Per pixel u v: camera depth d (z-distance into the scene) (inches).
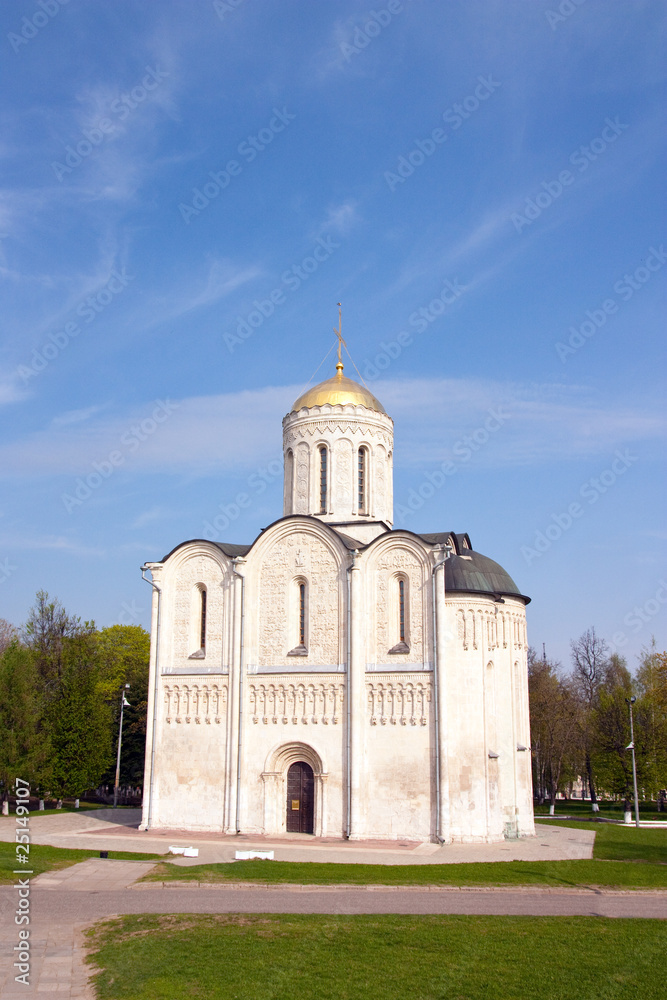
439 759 1710.1
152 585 2022.6
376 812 1729.8
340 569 1875.0
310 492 2100.1
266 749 1840.6
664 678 3019.2
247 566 1953.7
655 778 2704.2
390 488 2204.7
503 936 912.9
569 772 3253.0
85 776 2428.6
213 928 937.5
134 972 791.7
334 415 2114.9
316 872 1290.6
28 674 2333.9
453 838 1700.3
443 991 756.0
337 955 845.2
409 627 1801.2
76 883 1198.9
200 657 1950.1
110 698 3134.8
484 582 1857.8
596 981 778.2
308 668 1845.5
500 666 1950.1
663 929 948.6
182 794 1886.1
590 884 1221.1
